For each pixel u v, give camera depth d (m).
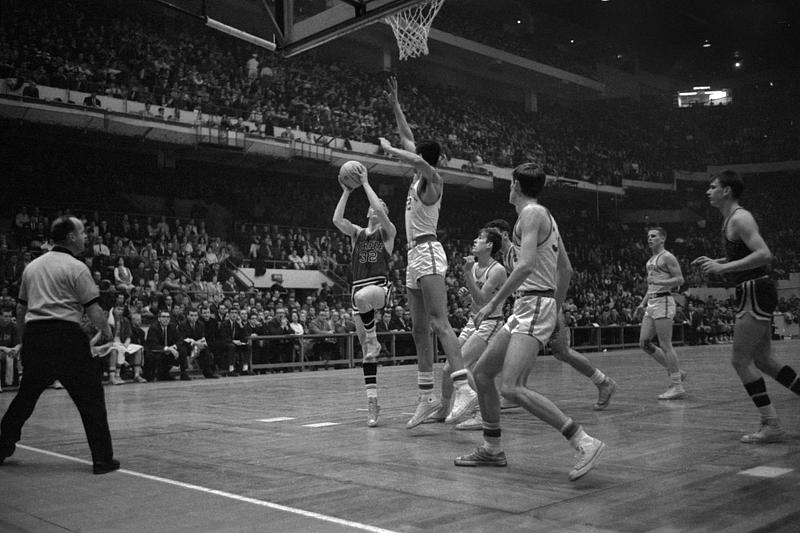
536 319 3.84
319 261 22.62
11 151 20.75
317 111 24.91
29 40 19.33
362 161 24.72
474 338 6.27
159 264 17.70
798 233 40.06
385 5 6.45
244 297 17.59
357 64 32.19
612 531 2.83
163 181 23.95
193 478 3.99
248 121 22.05
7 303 11.98
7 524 3.10
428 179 5.52
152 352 12.84
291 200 26.22
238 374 14.45
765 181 43.81
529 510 3.18
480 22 37.09
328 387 10.55
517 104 39.81
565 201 37.03
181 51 23.84
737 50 47.12
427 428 5.84
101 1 23.42
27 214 18.89
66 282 4.32
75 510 3.32
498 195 31.61
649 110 45.22
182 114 20.80
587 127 41.16
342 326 16.80
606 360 16.48
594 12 40.50
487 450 4.17
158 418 6.86
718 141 44.94
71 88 18.70
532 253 3.74
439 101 32.91
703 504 3.23
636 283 33.19
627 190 37.41
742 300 4.90
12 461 4.59
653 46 46.66
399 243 28.31
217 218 24.38
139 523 3.08
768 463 4.15
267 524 3.03
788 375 4.95
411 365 16.75
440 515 3.11
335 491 3.61
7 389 11.20
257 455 4.70
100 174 22.47
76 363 4.23
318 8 8.27
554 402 7.57
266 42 7.43
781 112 44.97
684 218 40.59
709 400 7.59
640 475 3.88
